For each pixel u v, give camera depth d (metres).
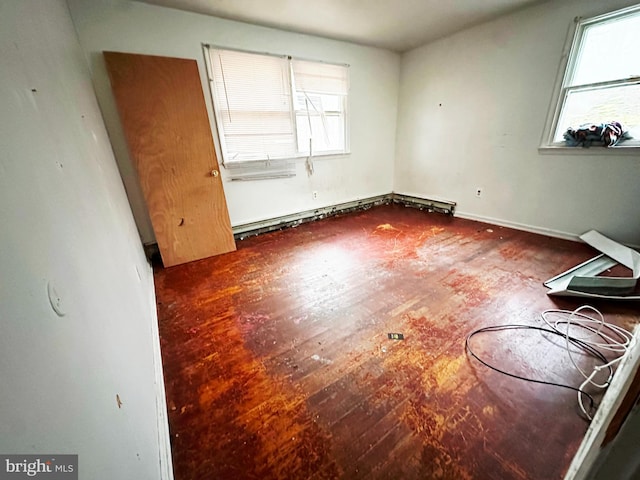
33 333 0.37
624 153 2.49
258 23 2.98
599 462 0.39
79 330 0.54
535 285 2.18
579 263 2.49
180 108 2.68
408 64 4.22
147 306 1.80
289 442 1.12
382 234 3.47
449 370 1.44
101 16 2.32
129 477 0.63
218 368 1.51
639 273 2.12
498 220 3.60
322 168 4.05
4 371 0.30
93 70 2.38
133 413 0.81
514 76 3.09
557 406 1.23
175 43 2.65
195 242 2.92
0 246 0.34
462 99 3.66
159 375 1.41
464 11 2.87
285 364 1.52
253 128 3.28
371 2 2.59
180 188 2.79
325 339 1.70
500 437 1.12
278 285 2.35
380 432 1.15
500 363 1.47
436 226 3.69
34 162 0.54
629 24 2.31
